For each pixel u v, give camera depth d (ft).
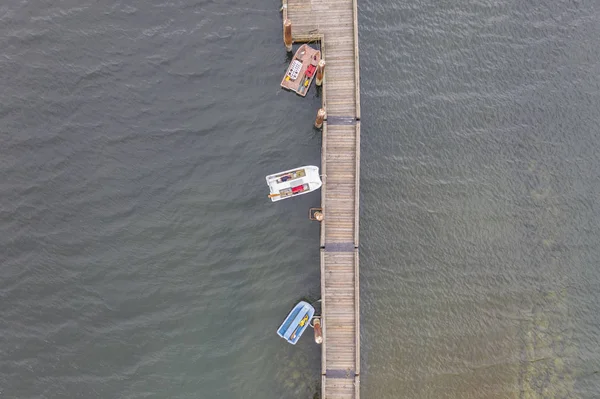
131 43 99.40
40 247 91.61
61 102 96.78
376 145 97.96
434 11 103.24
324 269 90.22
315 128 97.40
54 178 94.17
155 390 87.86
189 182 94.99
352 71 95.09
